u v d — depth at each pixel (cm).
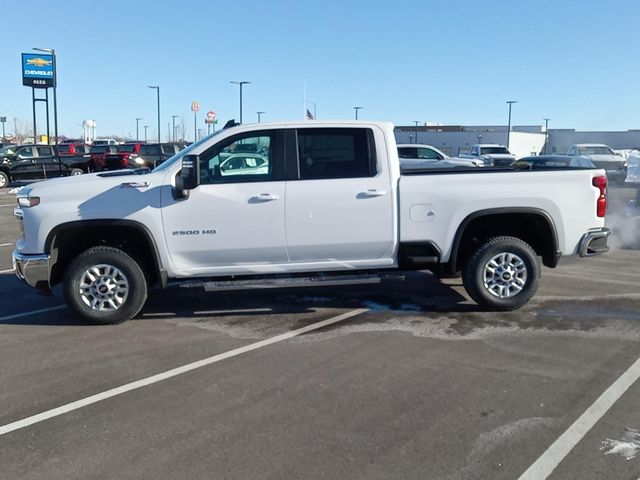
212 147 614
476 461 350
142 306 637
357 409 422
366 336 585
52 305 720
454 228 634
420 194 627
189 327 623
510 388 455
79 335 600
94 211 602
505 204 633
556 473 337
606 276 848
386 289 774
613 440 373
